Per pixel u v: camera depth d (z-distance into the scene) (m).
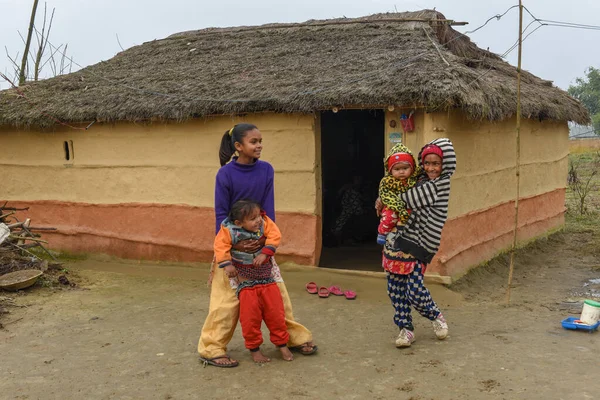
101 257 8.58
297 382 4.28
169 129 7.89
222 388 4.21
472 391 4.04
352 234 9.74
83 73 9.61
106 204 8.48
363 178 10.78
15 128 9.07
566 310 6.16
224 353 4.65
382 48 7.80
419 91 6.23
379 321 5.74
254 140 4.43
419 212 4.67
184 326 5.69
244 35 9.80
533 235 9.62
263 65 8.13
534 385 4.10
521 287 7.35
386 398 3.99
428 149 4.64
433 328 5.22
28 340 5.32
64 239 8.84
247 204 4.35
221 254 4.41
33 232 9.07
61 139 8.72
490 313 6.04
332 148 10.75
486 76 7.53
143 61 9.67
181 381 4.36
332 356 4.79
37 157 8.98
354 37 8.52
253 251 4.48
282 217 7.34
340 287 6.89
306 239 7.25
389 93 6.36
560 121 10.48
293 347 4.88
